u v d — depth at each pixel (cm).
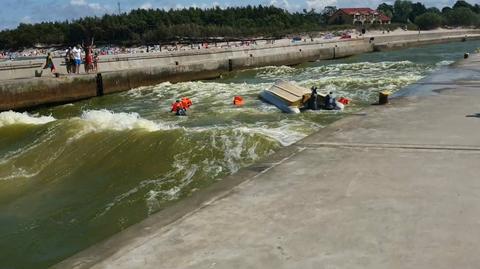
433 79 1309
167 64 3500
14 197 1101
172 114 1877
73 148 1355
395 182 484
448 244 350
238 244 373
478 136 648
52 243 851
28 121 1812
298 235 380
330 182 498
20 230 913
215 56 4056
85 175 1189
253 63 4353
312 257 344
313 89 1762
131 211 939
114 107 2319
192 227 411
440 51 5625
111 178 1137
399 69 3234
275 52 4797
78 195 1067
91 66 2964
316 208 431
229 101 2106
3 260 805
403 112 848
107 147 1312
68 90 2694
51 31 11531
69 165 1266
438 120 764
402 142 638
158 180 1076
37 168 1289
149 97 2591
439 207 416
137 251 373
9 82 2428
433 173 505
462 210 407
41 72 2697
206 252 364
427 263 326
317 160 582
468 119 758
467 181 475
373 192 460
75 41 10919
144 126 1464
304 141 682
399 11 15488
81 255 373
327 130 741
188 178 1064
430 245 351
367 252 346
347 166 548
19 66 2650
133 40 10488
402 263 328
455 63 1844
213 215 434
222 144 1204
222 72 3947
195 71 3638
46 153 1366
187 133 1291
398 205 425
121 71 3000
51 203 1037
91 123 1508
